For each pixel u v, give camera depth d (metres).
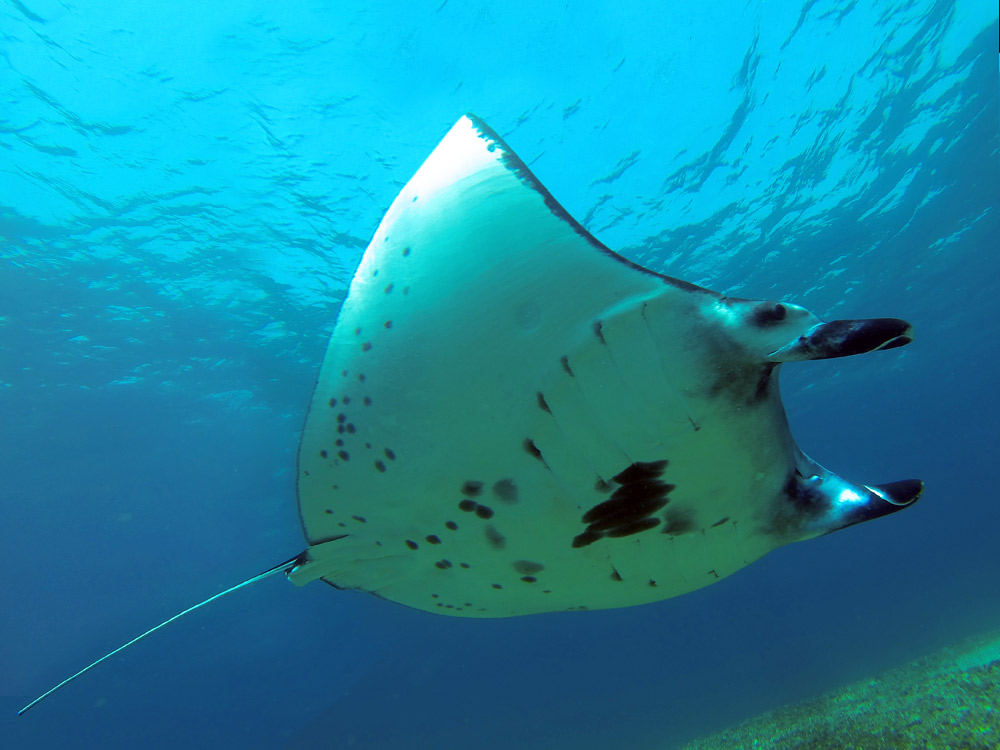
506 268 1.35
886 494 1.53
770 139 8.27
